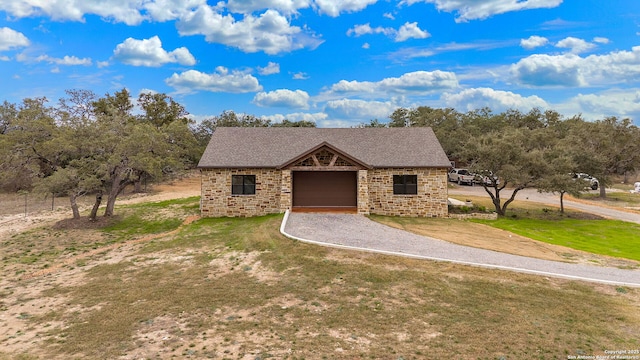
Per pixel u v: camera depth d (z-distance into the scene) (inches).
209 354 334.0
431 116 2422.5
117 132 1022.4
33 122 903.7
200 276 549.3
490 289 486.0
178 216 1055.6
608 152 1498.5
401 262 581.9
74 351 344.8
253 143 1096.2
